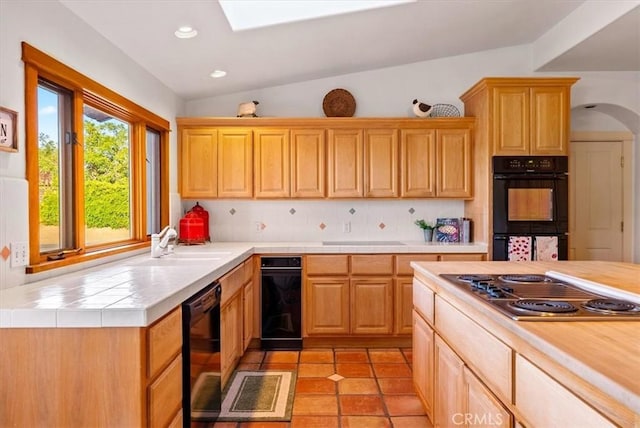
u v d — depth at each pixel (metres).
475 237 3.96
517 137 3.64
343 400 2.69
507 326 1.27
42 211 2.14
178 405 1.73
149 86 3.30
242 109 4.03
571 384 0.98
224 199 4.03
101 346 1.39
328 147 3.98
